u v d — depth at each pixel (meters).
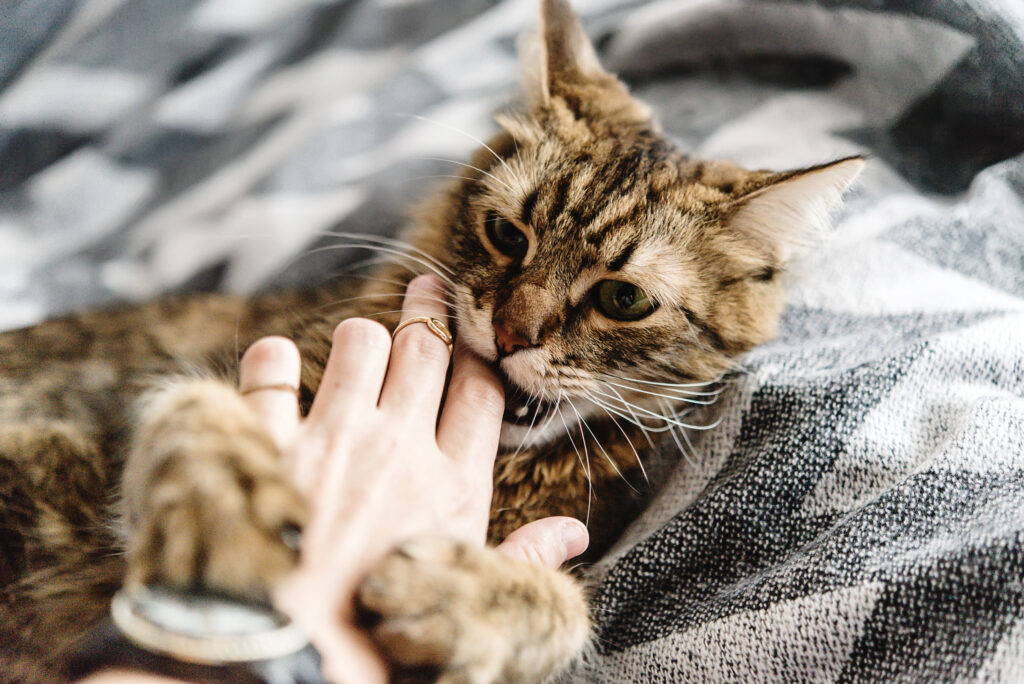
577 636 0.29
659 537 0.31
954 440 0.28
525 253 0.34
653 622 0.29
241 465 0.23
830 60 0.42
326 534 0.25
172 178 0.52
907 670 0.25
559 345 0.33
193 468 0.22
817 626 0.26
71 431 0.33
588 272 0.33
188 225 0.50
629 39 0.48
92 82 0.51
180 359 0.36
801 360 0.33
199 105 0.52
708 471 0.32
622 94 0.39
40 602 0.31
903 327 0.34
